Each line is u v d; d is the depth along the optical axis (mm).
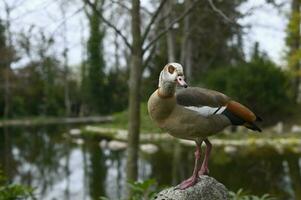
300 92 32688
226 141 23438
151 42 8531
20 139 29984
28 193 7508
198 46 23078
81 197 14086
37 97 50969
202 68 27047
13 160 21328
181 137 4484
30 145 26750
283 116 27359
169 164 19094
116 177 16891
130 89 8672
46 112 50906
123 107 47281
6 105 45344
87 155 22547
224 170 17125
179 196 4781
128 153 8734
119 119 33875
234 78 26125
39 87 49344
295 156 19719
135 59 8555
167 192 4891
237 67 26562
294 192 13570
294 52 28672
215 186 4914
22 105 49812
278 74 26828
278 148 21734
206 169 4930
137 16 8406
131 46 8523
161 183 15398
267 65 26609
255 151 21172
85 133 31109
